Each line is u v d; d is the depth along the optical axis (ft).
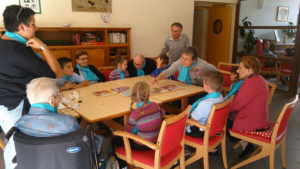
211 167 7.39
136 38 16.87
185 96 7.63
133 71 11.46
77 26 14.78
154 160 5.19
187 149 8.05
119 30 15.40
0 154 8.05
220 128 6.58
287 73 16.02
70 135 3.86
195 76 9.29
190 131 6.73
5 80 4.86
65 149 3.87
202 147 6.43
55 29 13.15
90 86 8.73
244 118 6.85
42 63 5.10
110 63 15.49
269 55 17.56
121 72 10.41
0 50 4.70
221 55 22.15
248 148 7.91
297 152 8.31
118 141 6.25
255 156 6.73
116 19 15.89
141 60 10.90
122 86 8.69
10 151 5.41
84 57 10.18
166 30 17.88
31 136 3.87
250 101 6.70
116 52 15.88
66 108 6.23
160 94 7.70
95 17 15.20
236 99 6.94
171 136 5.15
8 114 5.06
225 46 21.44
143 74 11.54
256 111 6.65
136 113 5.45
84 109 6.18
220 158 7.93
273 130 6.24
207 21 23.44
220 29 21.81
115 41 15.53
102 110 6.10
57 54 13.48
